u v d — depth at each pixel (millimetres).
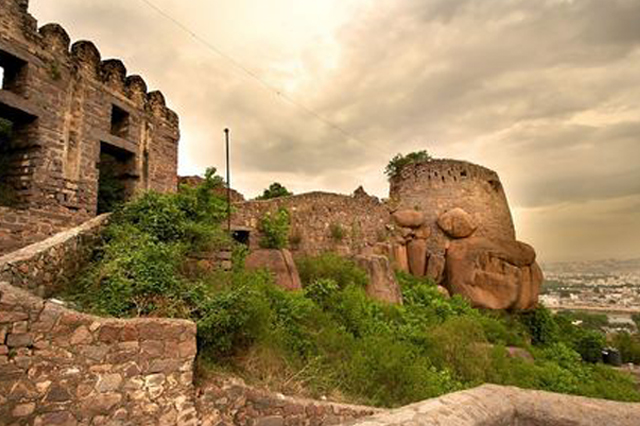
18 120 9547
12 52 8812
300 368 6750
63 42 10062
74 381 4176
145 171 12594
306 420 5688
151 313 5461
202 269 7859
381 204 21578
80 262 6551
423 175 23438
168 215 7773
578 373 14508
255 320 6352
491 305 18453
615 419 2734
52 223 9203
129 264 6027
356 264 15547
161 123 13500
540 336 18984
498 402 2883
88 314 4730
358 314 10406
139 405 4469
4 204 9367
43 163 9328
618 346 28766
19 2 9086
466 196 22797
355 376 7160
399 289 15766
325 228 17453
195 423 4797
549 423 2785
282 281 11633
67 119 9992
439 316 14938
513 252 19641
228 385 5230
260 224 14203
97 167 10742
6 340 3896
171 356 4777
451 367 10070
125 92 12016
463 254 20266
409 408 2645
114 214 7754
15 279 5086
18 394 3873
